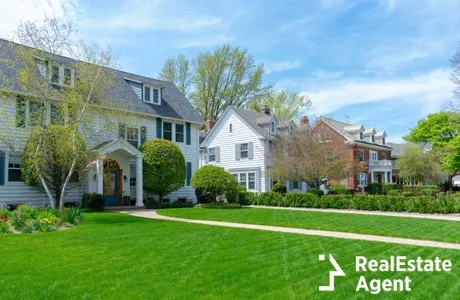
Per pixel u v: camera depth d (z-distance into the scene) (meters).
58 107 16.59
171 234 10.72
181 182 22.92
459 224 14.19
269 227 12.88
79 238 9.84
